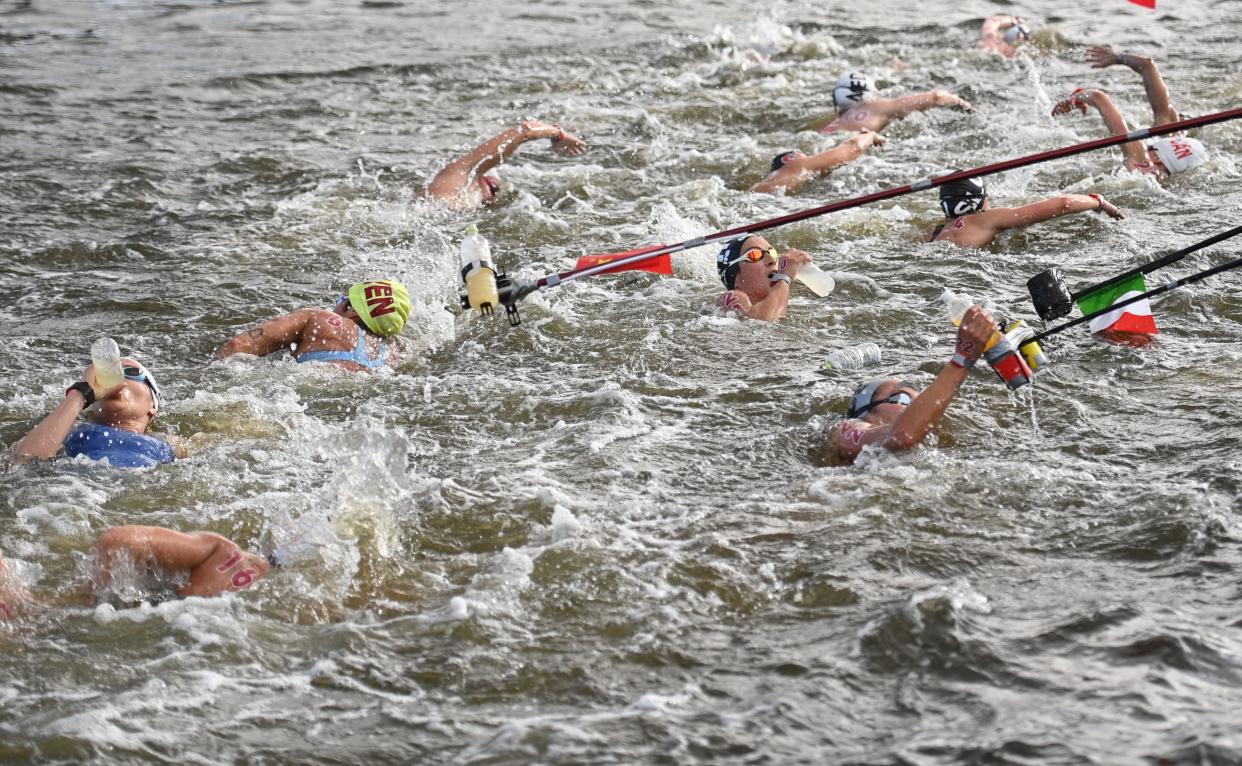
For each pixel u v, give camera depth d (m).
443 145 19.05
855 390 10.35
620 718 6.32
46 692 6.66
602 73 23.56
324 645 7.09
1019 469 8.73
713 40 25.77
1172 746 5.78
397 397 10.68
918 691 6.40
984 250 13.80
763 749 6.01
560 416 10.24
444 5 30.50
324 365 11.20
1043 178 16.27
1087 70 22.42
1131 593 7.16
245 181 17.30
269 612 7.42
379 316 11.50
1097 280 12.60
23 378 11.16
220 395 10.59
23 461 9.14
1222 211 14.53
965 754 5.84
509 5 30.27
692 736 6.14
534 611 7.37
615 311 12.48
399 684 6.73
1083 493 8.41
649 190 16.64
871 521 8.16
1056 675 6.43
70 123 20.31
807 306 12.40
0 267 14.06
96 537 8.27
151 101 21.80
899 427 9.02
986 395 10.07
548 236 14.86
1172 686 6.25
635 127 19.77
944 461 8.91
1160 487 8.38
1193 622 6.81
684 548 7.98
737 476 9.05
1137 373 10.39
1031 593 7.26
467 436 9.95
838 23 27.19
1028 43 24.41
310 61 24.75
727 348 11.45
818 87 21.98
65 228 15.45
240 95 22.30
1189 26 25.66
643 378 10.90
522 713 6.43
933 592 7.18
